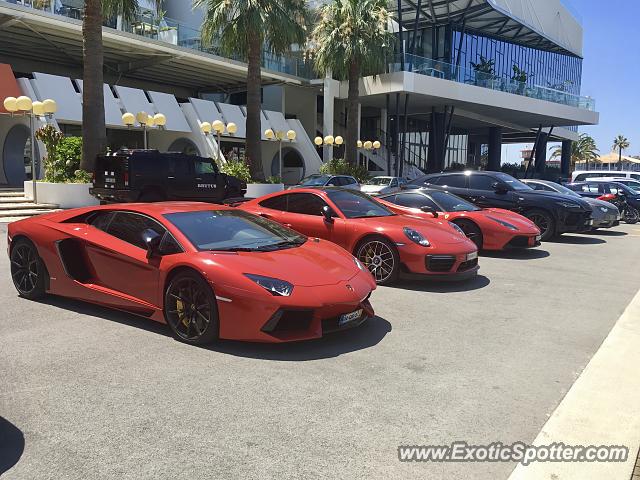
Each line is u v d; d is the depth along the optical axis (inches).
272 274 177.0
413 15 1491.1
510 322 221.1
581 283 306.2
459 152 2194.9
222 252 187.8
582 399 142.8
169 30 1066.7
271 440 119.9
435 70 1296.8
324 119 1331.2
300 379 154.5
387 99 1274.6
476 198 505.7
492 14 1502.2
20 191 741.9
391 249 281.6
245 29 858.1
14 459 111.5
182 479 104.7
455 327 211.9
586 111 1752.0
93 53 664.4
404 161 1509.6
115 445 117.2
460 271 281.9
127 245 205.5
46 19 870.4
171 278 188.4
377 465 110.8
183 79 1337.4
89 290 212.7
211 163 679.7
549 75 2050.9
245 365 164.6
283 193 334.0
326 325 180.1
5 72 820.0
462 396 145.6
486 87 1409.9
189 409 134.3
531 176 1915.6
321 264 194.1
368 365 167.2
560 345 191.9
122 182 593.3
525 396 146.6
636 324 219.0
